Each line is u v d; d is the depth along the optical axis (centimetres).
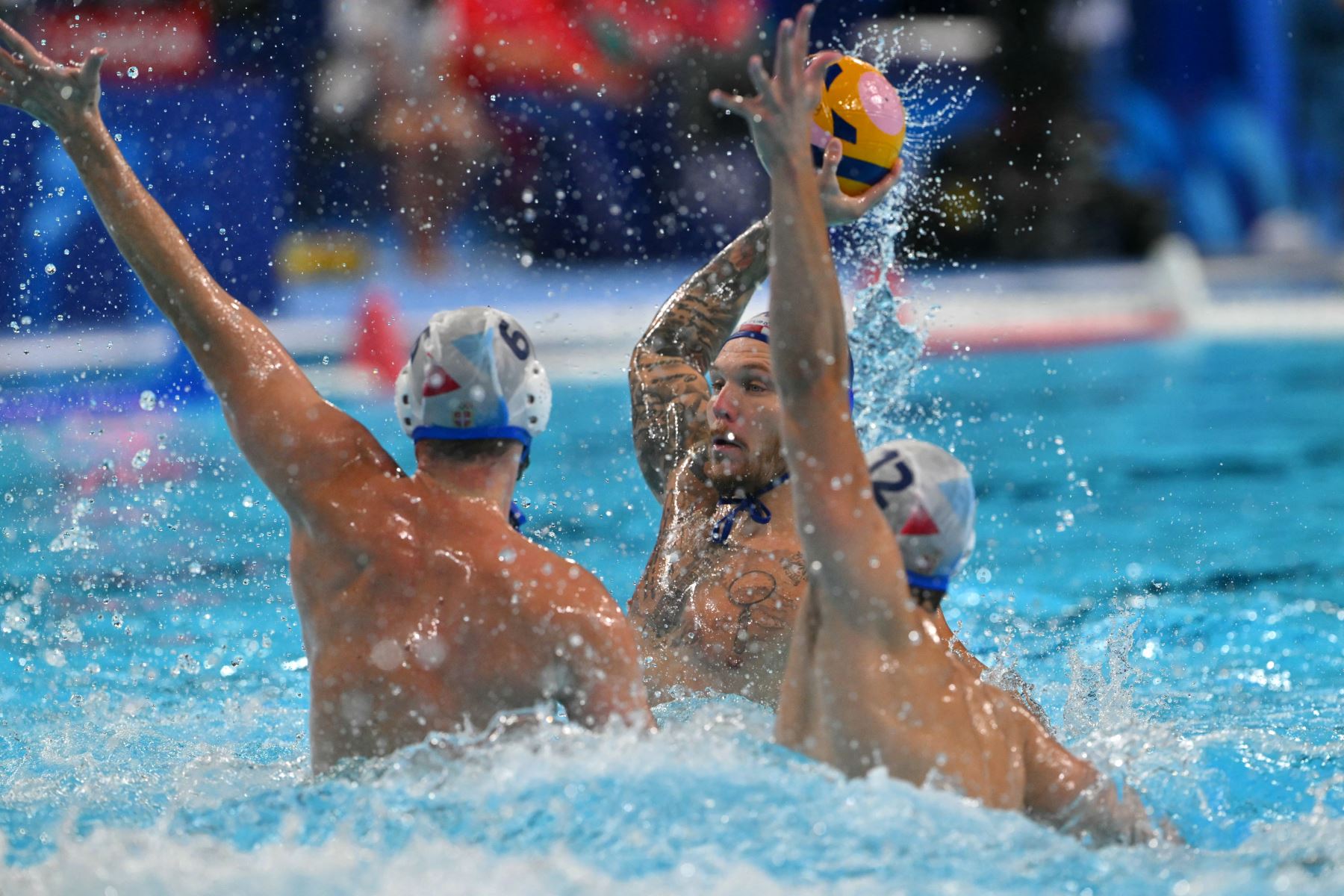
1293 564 1961
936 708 828
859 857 767
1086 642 1597
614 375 3566
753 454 1189
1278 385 3488
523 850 776
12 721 1291
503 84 4562
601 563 1966
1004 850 784
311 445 905
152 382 3023
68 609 1758
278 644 1619
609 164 4931
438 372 881
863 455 840
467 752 849
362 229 4438
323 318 3828
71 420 2828
